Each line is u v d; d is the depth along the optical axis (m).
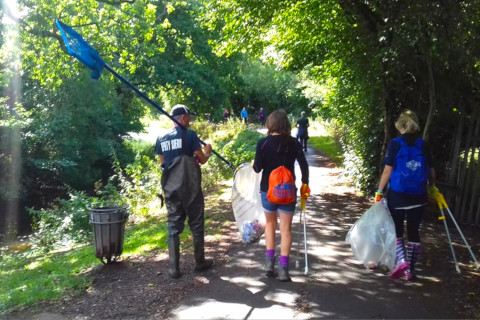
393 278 4.62
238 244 5.92
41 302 4.36
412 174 4.41
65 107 20.58
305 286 4.45
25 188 19.34
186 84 24.81
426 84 6.99
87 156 22.48
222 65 27.06
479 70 6.14
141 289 4.54
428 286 4.44
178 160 4.73
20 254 9.45
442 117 7.01
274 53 12.40
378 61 6.88
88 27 14.42
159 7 22.50
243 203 5.32
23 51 14.55
